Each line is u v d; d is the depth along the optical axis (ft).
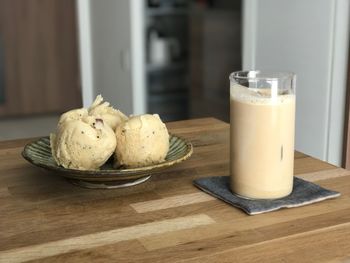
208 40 11.93
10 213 3.18
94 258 2.62
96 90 12.81
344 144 7.91
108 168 3.55
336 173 3.81
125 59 11.11
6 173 3.88
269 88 3.19
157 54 12.67
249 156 3.24
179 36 13.00
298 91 8.42
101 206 3.27
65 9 15.88
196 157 4.17
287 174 3.29
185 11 12.52
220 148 4.41
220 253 2.65
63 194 3.47
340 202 3.29
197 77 12.57
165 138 3.49
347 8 7.60
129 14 10.68
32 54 15.90
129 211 3.19
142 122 3.41
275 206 3.15
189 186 3.58
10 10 15.40
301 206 3.22
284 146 3.25
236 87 3.26
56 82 16.33
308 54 8.13
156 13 12.23
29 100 16.21
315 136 8.20
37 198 3.41
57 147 3.40
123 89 11.41
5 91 15.92
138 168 3.32
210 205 3.27
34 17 15.66
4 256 2.65
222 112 11.71
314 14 7.91
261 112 3.19
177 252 2.67
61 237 2.86
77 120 3.39
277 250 2.68
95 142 3.30
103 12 11.85
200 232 2.89
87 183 3.55
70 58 16.24
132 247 2.73
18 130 14.98
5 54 15.64
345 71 7.80
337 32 7.65
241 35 10.67
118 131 3.42
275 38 8.73
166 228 2.95
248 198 3.29
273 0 8.64
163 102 12.85
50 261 2.60
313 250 2.68
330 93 7.84
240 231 2.89
